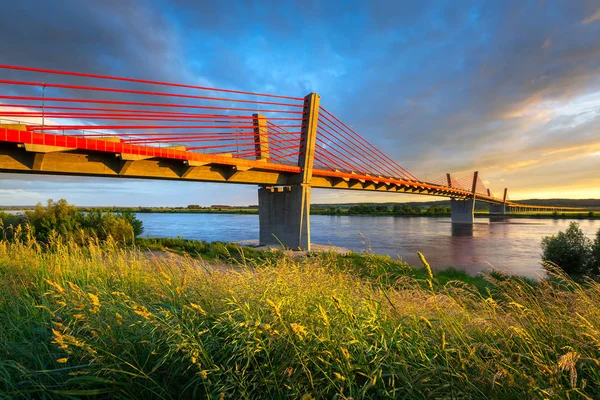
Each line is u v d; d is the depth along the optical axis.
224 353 2.19
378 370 1.91
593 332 2.02
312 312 2.51
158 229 69.81
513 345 2.20
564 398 1.63
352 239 52.50
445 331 2.35
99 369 1.96
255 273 3.41
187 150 27.41
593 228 75.75
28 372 1.96
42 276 4.17
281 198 39.69
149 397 2.06
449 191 78.06
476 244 47.50
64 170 21.34
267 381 1.91
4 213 21.11
